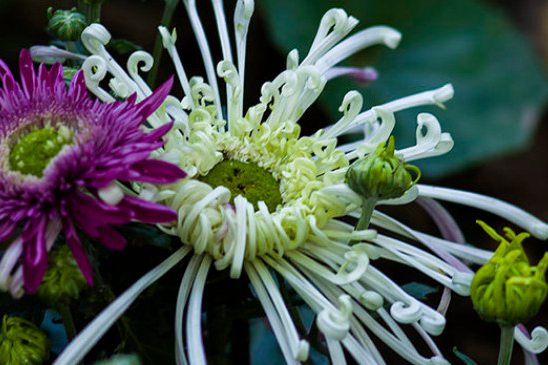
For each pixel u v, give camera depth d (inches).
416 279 34.2
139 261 17.3
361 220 16.7
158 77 35.1
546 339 17.3
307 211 17.1
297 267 17.1
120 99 17.8
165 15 19.2
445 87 17.9
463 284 16.9
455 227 19.4
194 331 16.1
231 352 19.4
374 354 16.7
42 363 17.3
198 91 17.6
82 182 15.4
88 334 15.8
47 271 15.9
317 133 17.8
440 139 17.5
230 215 16.6
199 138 17.3
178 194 16.6
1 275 15.4
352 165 16.4
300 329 17.6
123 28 35.7
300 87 17.8
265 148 17.8
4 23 34.1
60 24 18.1
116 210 15.3
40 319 17.4
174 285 17.3
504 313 16.1
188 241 16.7
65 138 16.0
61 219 15.5
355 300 17.6
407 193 17.3
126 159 15.4
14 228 15.5
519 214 17.9
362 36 18.6
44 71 16.7
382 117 17.5
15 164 15.8
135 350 17.1
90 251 16.4
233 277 16.5
